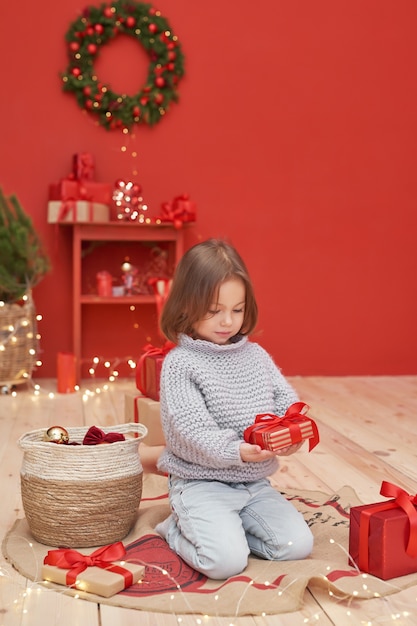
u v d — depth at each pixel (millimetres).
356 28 4457
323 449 2809
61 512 1815
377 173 4523
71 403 3623
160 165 4332
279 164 4441
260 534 1772
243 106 4391
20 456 2666
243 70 4375
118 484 1846
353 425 3221
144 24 4234
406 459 2680
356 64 4469
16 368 3846
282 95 4418
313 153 4461
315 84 4441
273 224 4453
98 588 1578
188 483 1844
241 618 1493
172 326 1891
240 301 1831
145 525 1966
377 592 1587
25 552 1800
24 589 1617
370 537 1667
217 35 4344
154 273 4336
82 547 1838
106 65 4270
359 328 4559
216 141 4375
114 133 4281
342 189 4500
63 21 4211
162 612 1516
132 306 4359
